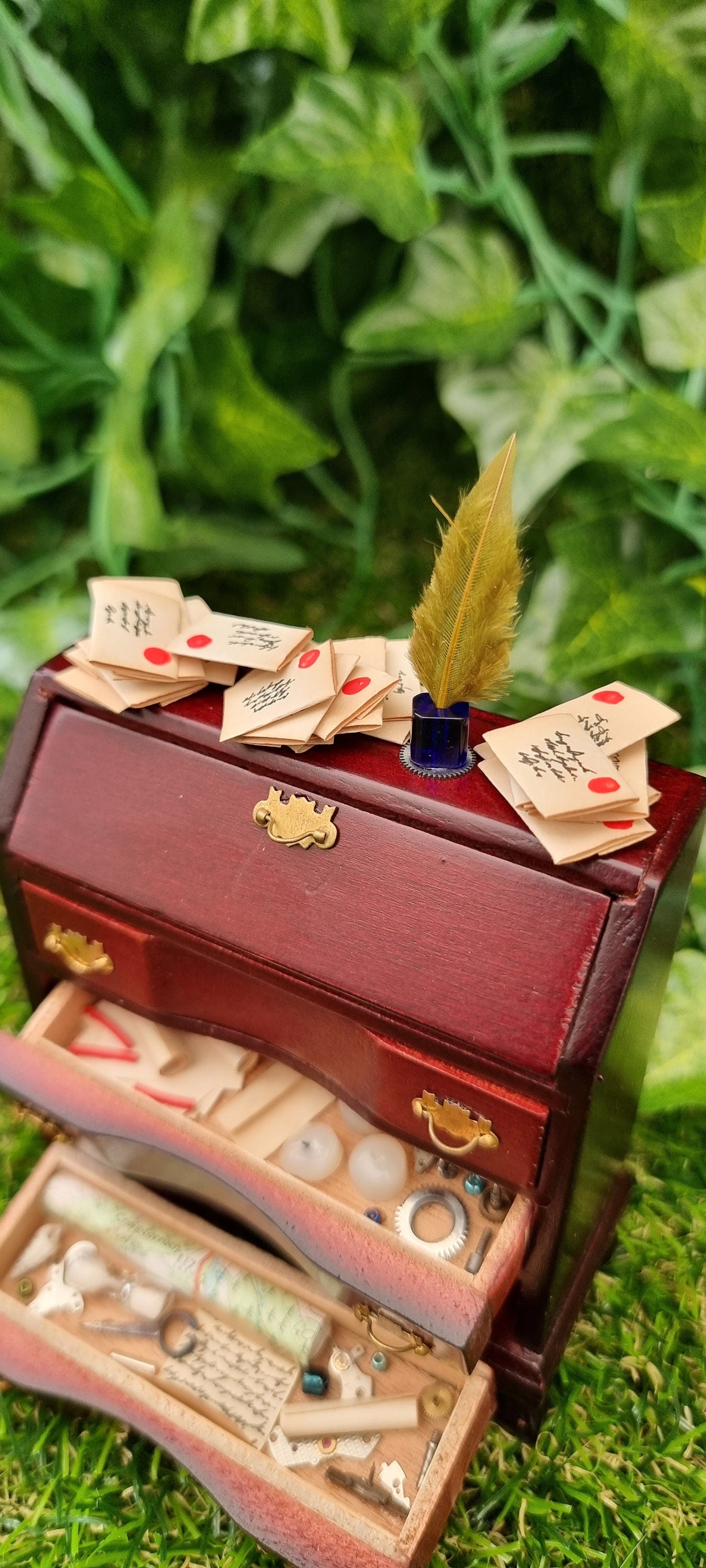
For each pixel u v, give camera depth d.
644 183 0.26
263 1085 0.21
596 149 0.25
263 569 0.34
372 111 0.24
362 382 0.34
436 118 0.27
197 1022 0.21
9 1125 0.24
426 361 0.34
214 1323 0.20
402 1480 0.19
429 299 0.26
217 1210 0.21
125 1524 0.20
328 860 0.19
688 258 0.25
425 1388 0.20
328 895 0.19
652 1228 0.23
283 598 0.35
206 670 0.20
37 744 0.21
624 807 0.18
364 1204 0.20
